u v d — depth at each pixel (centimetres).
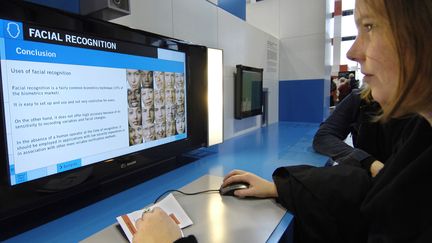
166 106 102
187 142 115
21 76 58
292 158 125
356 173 68
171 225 54
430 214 36
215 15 161
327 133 132
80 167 72
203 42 150
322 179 69
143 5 108
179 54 107
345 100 140
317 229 65
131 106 87
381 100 39
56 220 66
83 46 71
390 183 43
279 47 283
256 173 102
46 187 64
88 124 74
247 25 206
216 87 139
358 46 41
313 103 273
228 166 113
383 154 100
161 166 114
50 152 65
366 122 104
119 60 82
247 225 62
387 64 36
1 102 55
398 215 39
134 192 84
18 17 57
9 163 57
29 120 60
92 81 74
